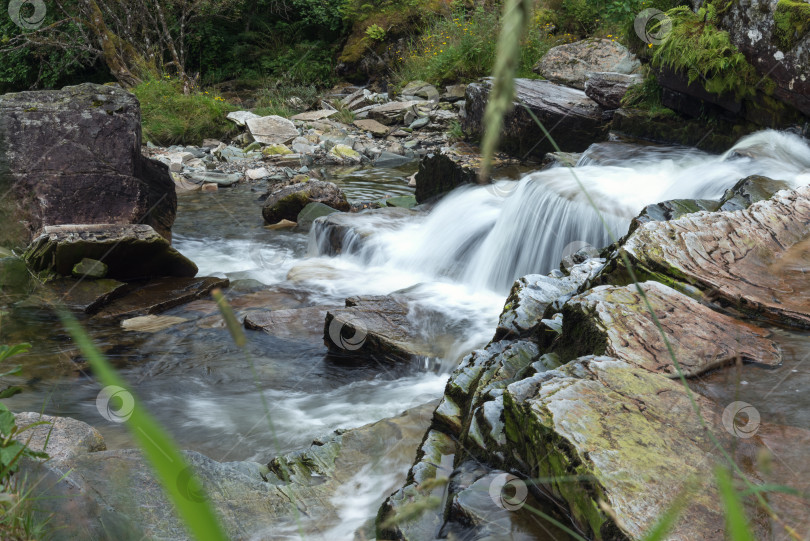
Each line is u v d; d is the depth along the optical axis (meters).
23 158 6.82
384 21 21.47
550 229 6.50
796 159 5.98
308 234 9.29
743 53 6.73
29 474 1.79
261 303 6.36
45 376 4.70
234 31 23.89
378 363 4.97
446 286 6.37
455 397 2.99
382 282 7.06
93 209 6.98
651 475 1.79
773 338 2.75
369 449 3.28
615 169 7.29
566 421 2.04
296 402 4.39
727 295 3.02
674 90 8.13
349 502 2.85
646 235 3.44
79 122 6.96
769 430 2.04
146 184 7.38
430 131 16.09
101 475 2.52
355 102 18.23
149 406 4.31
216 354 5.16
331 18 23.03
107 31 18.78
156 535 2.19
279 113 17.36
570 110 9.92
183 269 6.94
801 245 3.53
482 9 18.08
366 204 10.57
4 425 1.51
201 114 15.76
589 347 2.71
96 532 1.76
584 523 1.78
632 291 2.94
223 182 12.31
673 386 2.30
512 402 2.28
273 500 2.79
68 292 6.12
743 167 5.92
